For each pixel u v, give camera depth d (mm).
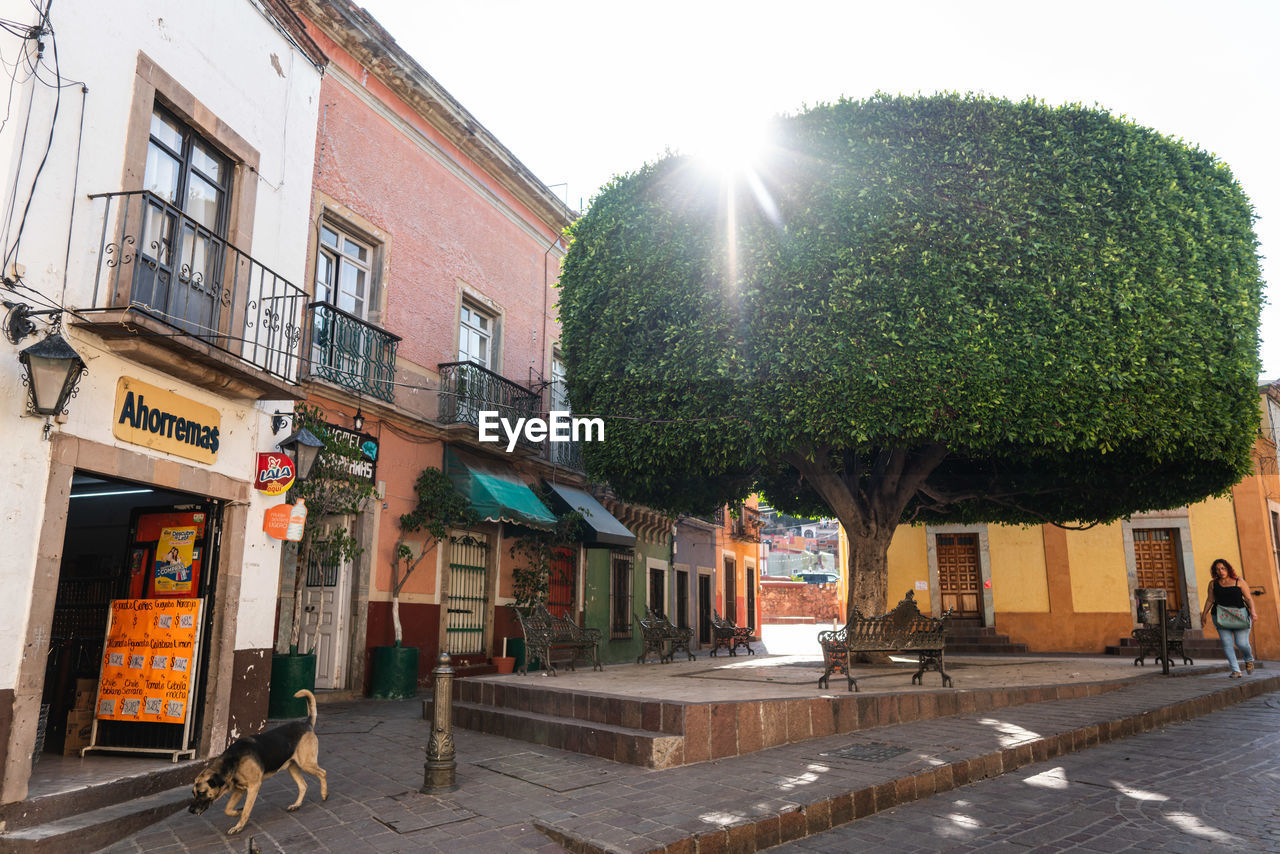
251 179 7598
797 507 16516
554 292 17984
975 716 7863
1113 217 10336
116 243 5840
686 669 11336
